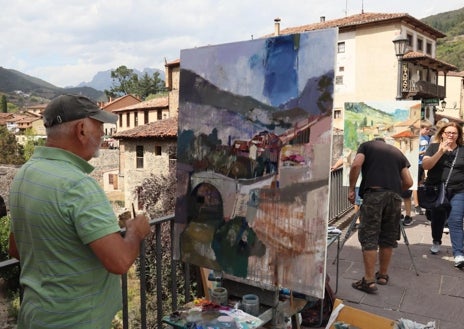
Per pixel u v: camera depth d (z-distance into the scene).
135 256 1.69
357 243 5.70
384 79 32.56
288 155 1.98
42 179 1.60
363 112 5.73
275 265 2.06
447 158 4.73
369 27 32.97
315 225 1.91
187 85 2.41
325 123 1.84
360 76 33.66
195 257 2.43
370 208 3.96
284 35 1.97
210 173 2.32
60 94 1.75
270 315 2.34
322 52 1.84
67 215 1.57
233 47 2.18
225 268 2.28
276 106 2.01
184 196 2.47
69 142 1.69
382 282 4.24
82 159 1.71
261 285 2.37
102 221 1.58
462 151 4.67
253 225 2.14
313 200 1.91
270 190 2.06
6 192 19.50
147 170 25.88
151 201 14.43
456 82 50.53
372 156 4.02
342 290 4.10
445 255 5.15
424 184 5.01
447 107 50.81
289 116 1.97
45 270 1.63
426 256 5.12
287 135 1.98
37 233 1.61
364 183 4.07
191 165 2.42
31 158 1.72
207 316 2.26
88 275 1.65
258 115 2.09
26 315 1.69
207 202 2.36
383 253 4.18
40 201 1.58
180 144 2.46
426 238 5.92
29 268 1.70
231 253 2.25
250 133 2.13
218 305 2.38
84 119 1.69
